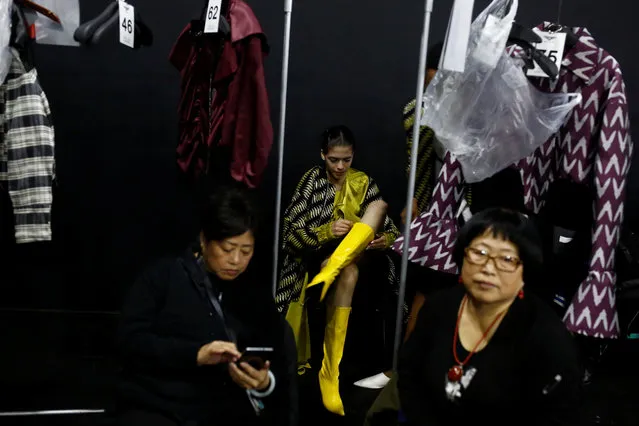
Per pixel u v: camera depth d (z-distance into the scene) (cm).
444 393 181
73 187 385
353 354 364
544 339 174
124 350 197
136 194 387
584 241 256
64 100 378
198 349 192
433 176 299
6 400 293
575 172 250
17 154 276
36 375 318
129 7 274
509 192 259
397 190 376
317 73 369
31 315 388
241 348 205
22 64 276
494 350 178
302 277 322
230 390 202
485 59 238
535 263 176
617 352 346
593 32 354
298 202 323
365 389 322
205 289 199
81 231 389
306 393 317
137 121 381
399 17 362
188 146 305
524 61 249
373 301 335
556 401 174
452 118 246
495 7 245
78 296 395
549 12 356
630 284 308
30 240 279
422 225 258
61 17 290
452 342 183
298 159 377
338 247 293
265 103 269
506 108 243
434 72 276
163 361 193
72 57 375
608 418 294
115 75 377
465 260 181
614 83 242
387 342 340
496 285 175
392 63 366
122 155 383
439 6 359
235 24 265
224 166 284
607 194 241
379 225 310
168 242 390
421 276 288
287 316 320
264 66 369
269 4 363
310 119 373
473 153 247
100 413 283
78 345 353
